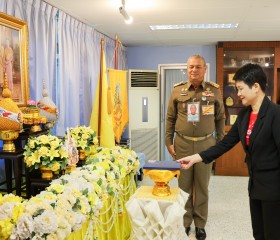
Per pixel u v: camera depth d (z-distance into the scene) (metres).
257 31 4.86
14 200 1.49
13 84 2.67
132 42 5.89
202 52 6.28
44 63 3.21
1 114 2.10
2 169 2.60
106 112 3.45
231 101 5.89
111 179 2.18
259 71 1.93
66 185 1.80
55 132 3.49
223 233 3.38
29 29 2.99
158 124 6.11
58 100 3.56
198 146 3.12
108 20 4.09
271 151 1.89
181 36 5.27
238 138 2.27
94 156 2.59
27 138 2.35
